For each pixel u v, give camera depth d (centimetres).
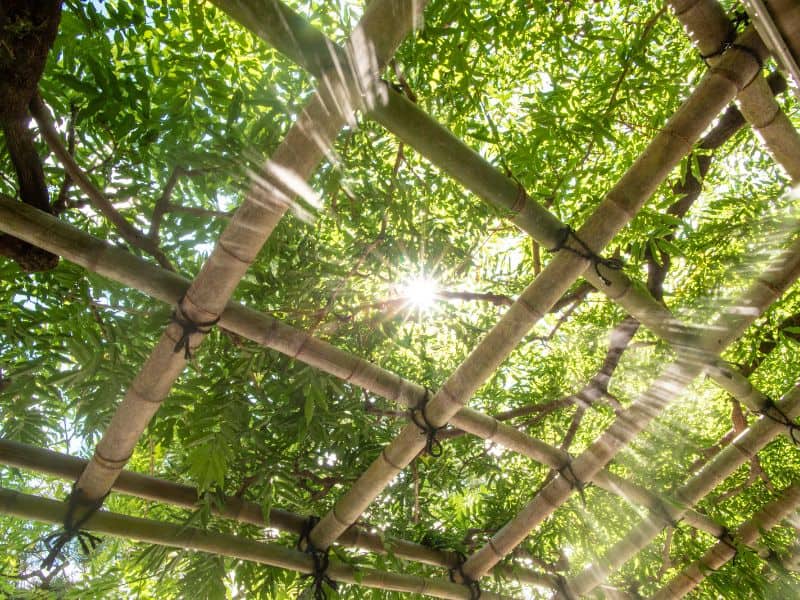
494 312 362
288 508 348
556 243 224
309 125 156
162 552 317
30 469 244
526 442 327
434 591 382
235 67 223
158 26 204
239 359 253
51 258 188
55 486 418
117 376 236
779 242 266
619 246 280
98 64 187
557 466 345
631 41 259
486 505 433
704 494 385
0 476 368
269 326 227
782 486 498
